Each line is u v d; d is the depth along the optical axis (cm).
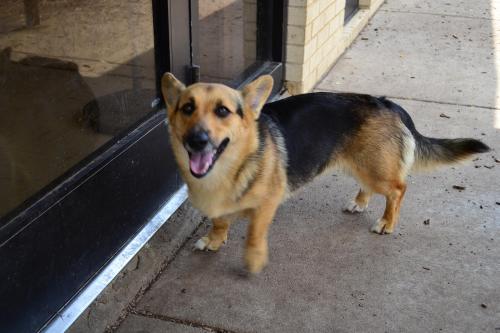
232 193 171
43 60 158
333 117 190
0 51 146
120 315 167
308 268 185
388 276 182
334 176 232
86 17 169
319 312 168
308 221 206
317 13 289
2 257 143
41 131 159
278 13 273
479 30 398
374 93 301
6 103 149
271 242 196
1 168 148
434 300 173
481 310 170
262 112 183
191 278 181
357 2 411
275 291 176
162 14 196
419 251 193
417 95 299
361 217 210
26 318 153
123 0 181
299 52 280
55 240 158
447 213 211
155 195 198
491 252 192
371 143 191
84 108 173
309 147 186
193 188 174
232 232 202
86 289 169
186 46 210
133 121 194
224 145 164
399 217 209
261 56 276
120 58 185
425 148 201
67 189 160
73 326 160
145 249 186
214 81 239
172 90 167
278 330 163
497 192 222
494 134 261
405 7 453
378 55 352
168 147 200
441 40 378
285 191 183
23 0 150
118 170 177
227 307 170
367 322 165
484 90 305
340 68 333
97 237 173
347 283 179
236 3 243
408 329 163
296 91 289
